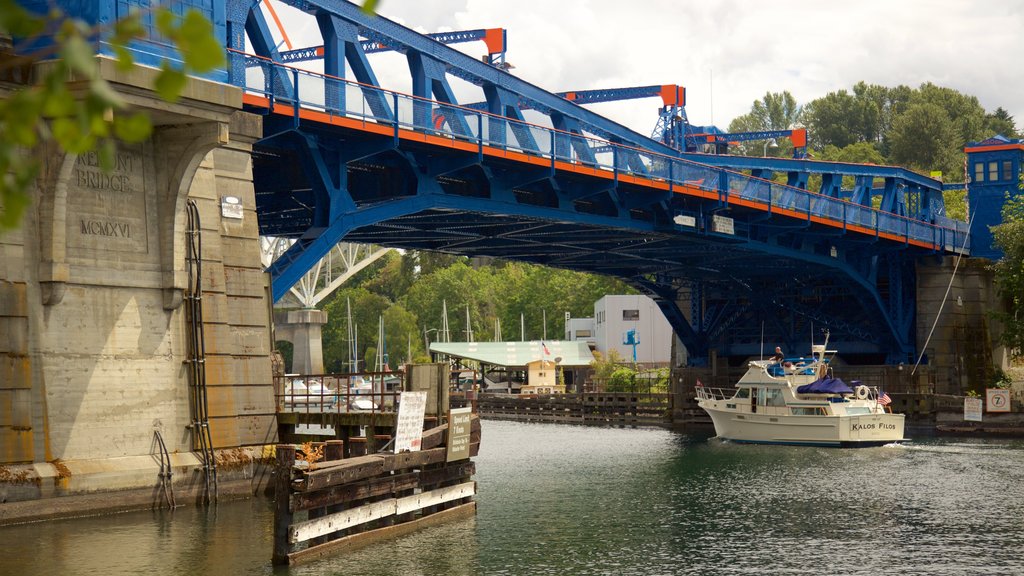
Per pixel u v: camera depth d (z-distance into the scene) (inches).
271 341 1443.2
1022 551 1129.4
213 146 1218.0
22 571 932.6
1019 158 3248.0
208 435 1258.0
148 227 1229.1
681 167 2150.6
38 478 1112.2
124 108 209.6
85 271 1168.2
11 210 182.4
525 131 1791.3
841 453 2257.6
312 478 964.0
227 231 1327.5
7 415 1099.3
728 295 3371.1
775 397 2507.4
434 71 1784.0
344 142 1574.8
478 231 2186.3
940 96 7091.5
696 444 2539.4
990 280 3253.0
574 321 6053.2
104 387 1176.8
